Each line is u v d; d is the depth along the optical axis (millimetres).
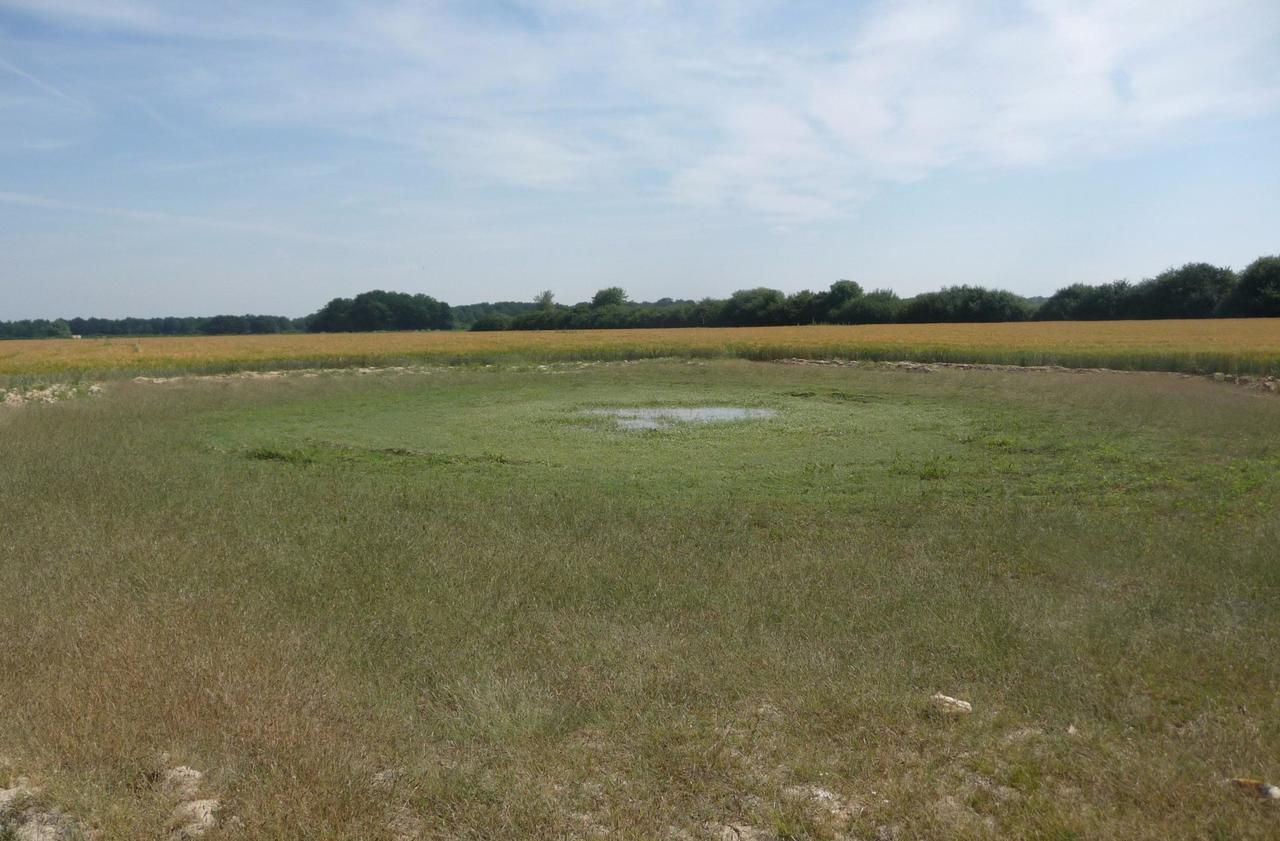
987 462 11625
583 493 9633
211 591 5914
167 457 11508
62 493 8969
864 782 3576
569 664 4762
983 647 4961
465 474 11023
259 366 28141
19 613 5465
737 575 6344
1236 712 4145
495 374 26188
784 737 3936
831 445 13391
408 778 3607
